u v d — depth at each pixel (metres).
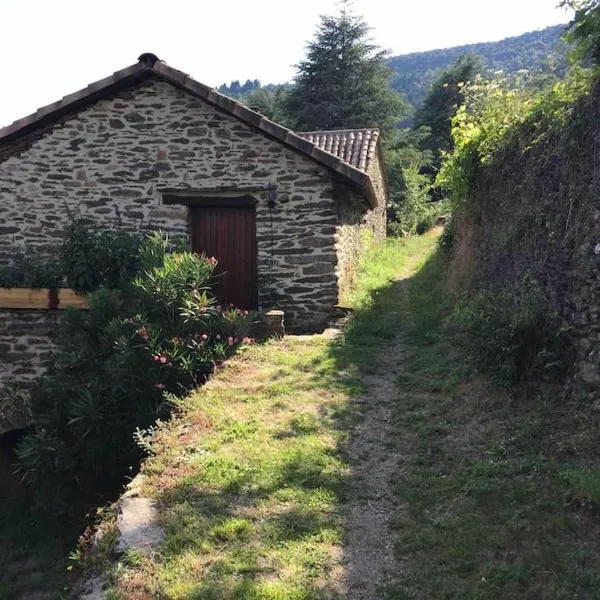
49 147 9.52
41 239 9.62
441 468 4.52
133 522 3.98
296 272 9.22
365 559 3.58
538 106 6.48
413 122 37.22
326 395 6.18
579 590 3.04
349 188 9.38
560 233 5.26
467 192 9.51
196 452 4.96
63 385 7.16
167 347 7.15
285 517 4.02
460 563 3.40
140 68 8.91
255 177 9.16
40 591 6.62
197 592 3.29
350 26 28.94
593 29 4.86
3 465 9.00
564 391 4.98
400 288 12.41
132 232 9.48
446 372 6.50
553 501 3.78
